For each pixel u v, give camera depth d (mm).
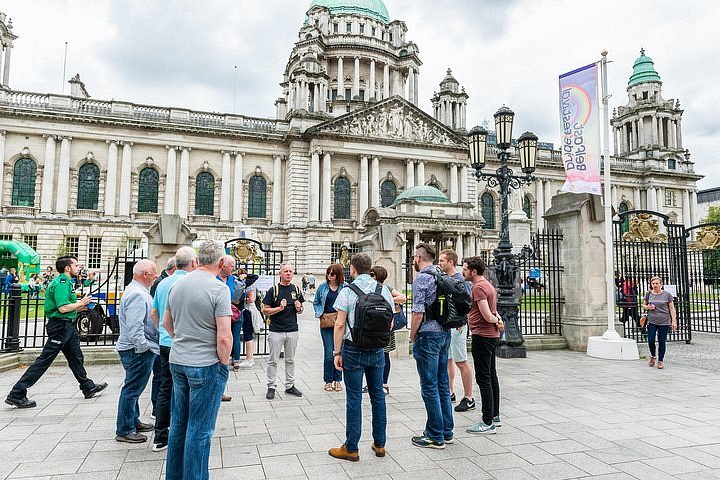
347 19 77125
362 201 56969
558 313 16984
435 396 7055
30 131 49281
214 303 5473
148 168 53875
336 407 9180
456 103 70375
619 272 19984
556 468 6297
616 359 14148
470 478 5992
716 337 19656
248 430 7785
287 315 10039
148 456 6719
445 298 7148
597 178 15242
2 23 51531
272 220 57156
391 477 6012
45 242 48719
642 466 6363
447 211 50344
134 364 7262
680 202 80438
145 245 39688
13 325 13031
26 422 8133
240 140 56438
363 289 6867
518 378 11633
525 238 34656
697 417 8516
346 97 74250
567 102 16016
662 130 81500
